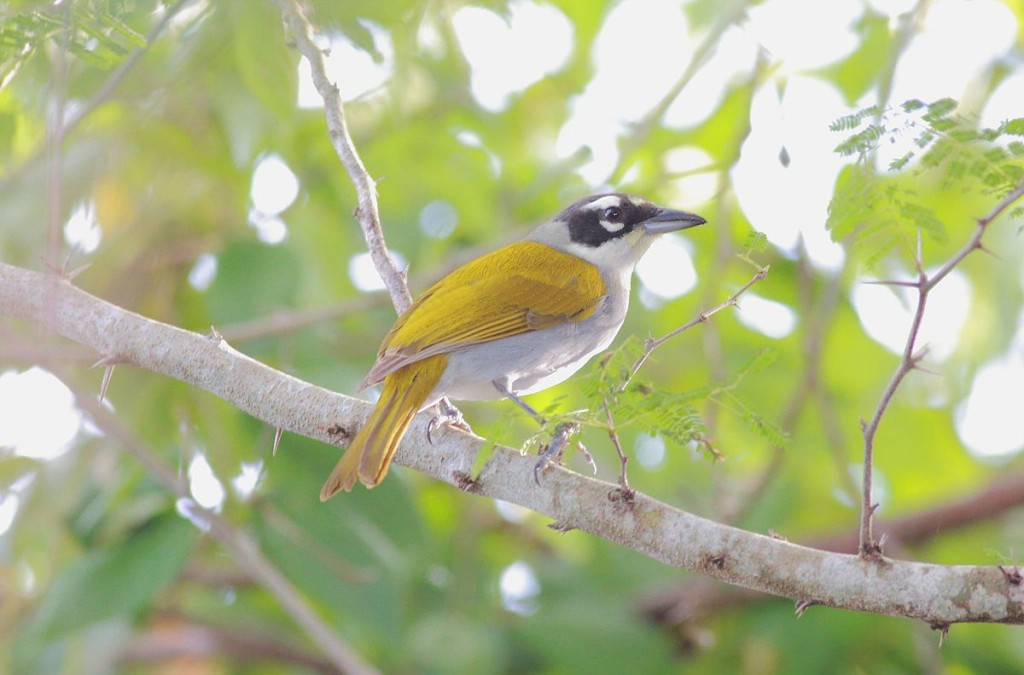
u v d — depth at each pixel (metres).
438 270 13.41
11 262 12.34
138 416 12.17
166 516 11.79
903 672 13.55
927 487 16.48
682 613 13.70
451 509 15.41
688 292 15.88
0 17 8.09
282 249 12.89
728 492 13.48
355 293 14.92
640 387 6.63
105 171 12.41
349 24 10.62
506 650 13.43
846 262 13.09
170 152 12.72
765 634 13.78
